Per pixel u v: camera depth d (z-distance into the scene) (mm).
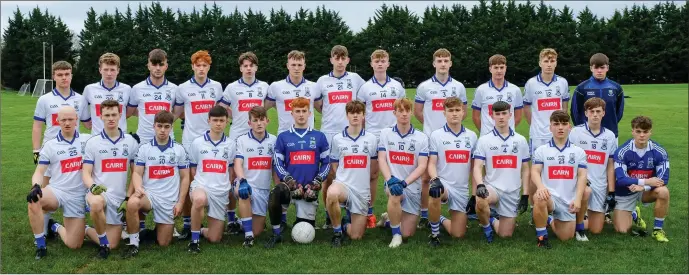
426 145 6461
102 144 6031
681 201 7910
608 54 51344
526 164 6434
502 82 7617
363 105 6359
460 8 59156
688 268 5254
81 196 6043
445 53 7492
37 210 5578
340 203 6336
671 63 50000
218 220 6164
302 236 6102
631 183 6301
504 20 55031
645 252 5770
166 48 54969
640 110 22031
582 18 55125
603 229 6789
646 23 52312
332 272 5195
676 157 11547
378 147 6520
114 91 7160
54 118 6852
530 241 6203
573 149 6293
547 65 7461
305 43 55906
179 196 6098
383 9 58469
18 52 53031
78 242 5988
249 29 56656
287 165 6512
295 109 6441
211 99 7312
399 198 5949
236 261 5535
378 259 5562
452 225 6395
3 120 21031
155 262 5508
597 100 6629
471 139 6508
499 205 6371
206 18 56250
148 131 7203
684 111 21484
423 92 7711
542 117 7617
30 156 12406
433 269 5250
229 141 6395
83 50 53469
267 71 54938
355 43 55656
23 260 5562
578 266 5332
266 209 6574
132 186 6250
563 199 6195
